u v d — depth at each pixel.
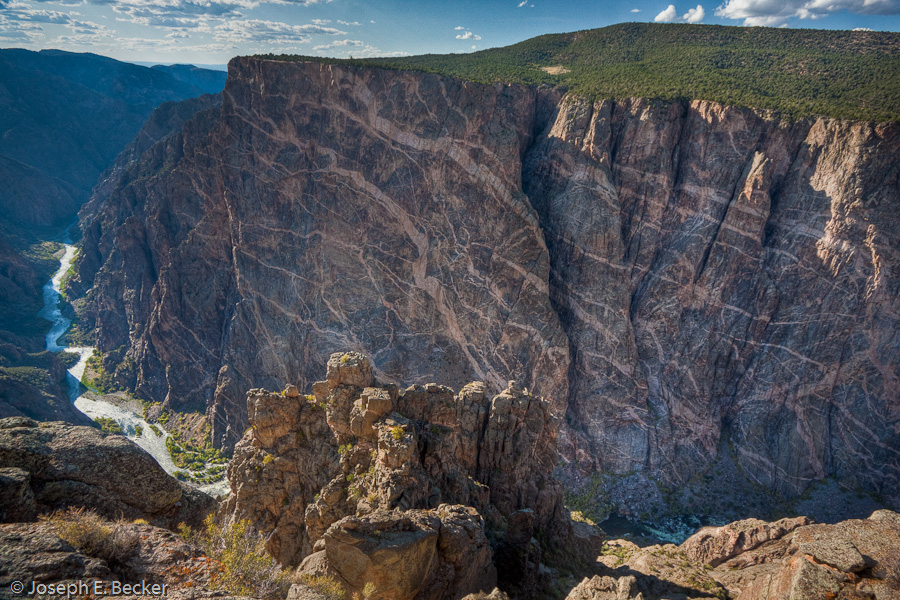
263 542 20.30
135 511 21.25
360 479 33.00
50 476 19.47
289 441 37.66
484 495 36.47
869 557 17.00
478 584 26.22
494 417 39.47
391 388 37.59
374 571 21.42
